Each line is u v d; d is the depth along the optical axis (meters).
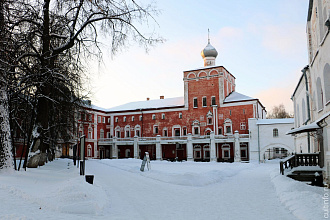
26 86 16.17
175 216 8.33
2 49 14.19
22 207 8.05
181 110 63.22
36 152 19.06
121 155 66.38
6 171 13.73
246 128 55.94
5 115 14.05
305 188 12.52
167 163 42.72
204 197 11.82
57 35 17.67
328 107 16.00
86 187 10.44
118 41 17.12
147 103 71.38
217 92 59.88
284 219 7.98
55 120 24.44
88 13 16.91
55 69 17.12
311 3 18.95
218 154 56.94
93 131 65.62
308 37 20.75
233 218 8.13
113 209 9.07
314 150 21.92
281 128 48.31
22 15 15.72
